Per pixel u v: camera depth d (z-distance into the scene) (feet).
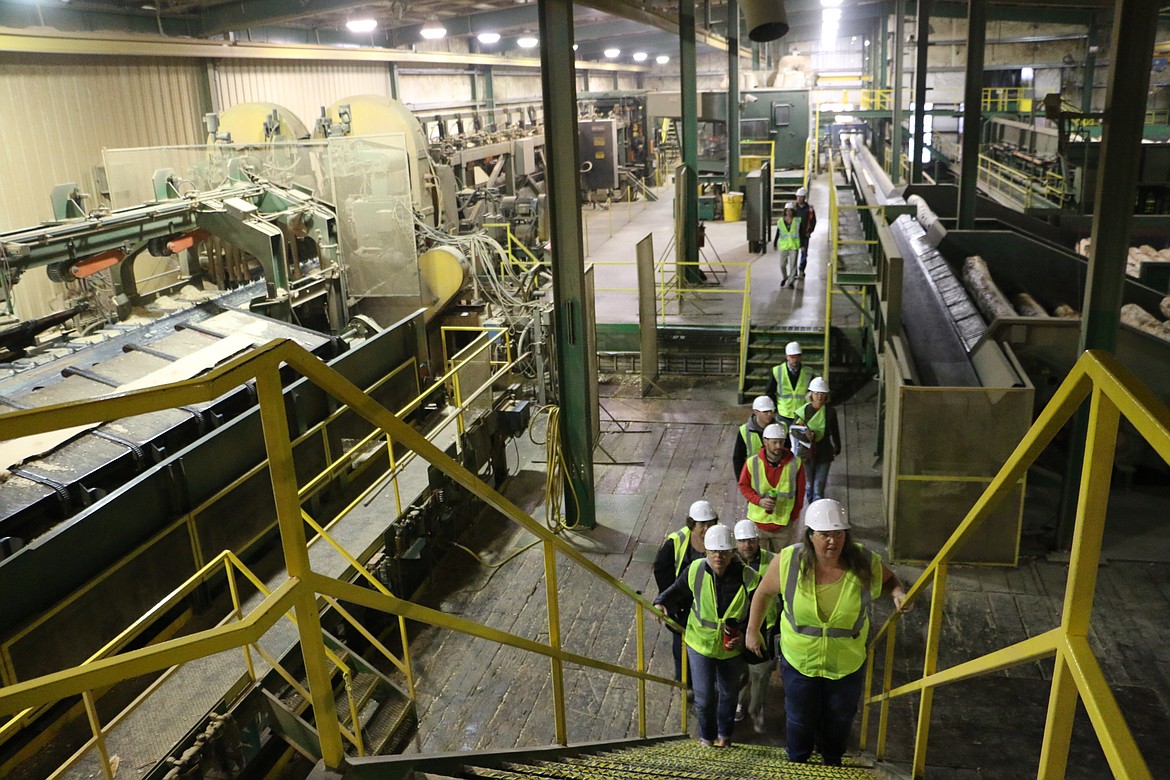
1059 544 26.78
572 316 28.50
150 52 55.77
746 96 85.15
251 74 68.49
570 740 20.07
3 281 26.07
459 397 31.07
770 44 138.21
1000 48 131.13
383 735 18.89
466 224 62.49
